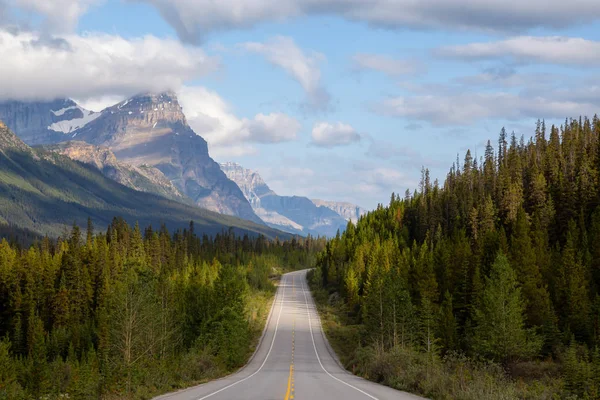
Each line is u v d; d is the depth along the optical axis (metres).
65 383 65.38
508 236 114.12
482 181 159.75
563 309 77.94
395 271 79.56
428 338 71.19
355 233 189.12
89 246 133.38
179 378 43.22
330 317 121.00
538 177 125.75
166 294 81.12
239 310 74.94
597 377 44.16
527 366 57.84
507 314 63.44
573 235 95.25
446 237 133.88
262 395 28.11
